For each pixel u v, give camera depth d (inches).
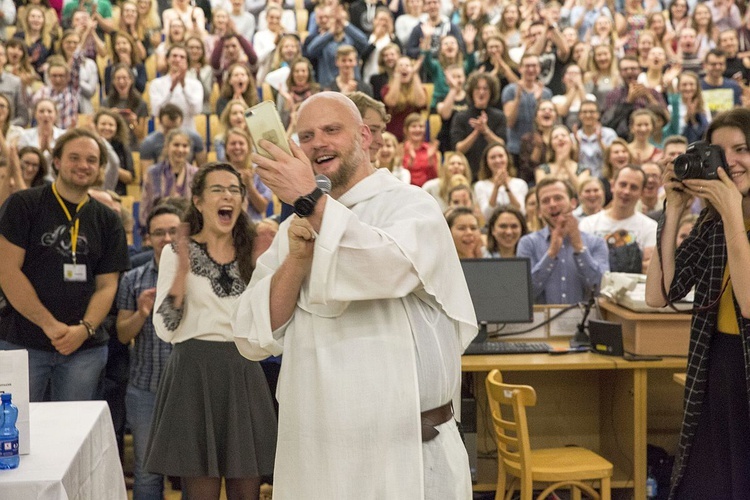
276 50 342.0
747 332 94.4
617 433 166.2
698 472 100.2
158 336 139.7
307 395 78.0
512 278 171.6
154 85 318.0
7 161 199.0
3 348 148.2
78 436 108.1
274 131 74.7
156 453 124.0
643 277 164.6
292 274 78.1
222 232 127.3
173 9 366.0
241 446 124.1
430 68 338.3
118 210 206.1
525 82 314.7
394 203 80.8
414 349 79.0
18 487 91.1
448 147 321.7
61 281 148.7
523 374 174.4
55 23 354.9
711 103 332.8
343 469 75.9
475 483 163.2
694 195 104.1
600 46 341.4
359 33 343.3
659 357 156.6
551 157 302.0
